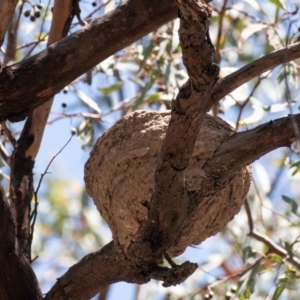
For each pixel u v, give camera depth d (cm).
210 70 641
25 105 878
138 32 899
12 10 809
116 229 866
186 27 614
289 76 1215
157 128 875
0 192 916
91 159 918
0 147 1141
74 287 929
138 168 855
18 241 953
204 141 839
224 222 900
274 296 1155
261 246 1434
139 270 820
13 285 936
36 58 872
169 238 783
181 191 748
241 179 877
